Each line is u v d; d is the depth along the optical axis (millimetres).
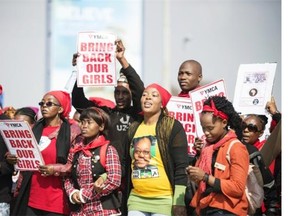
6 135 9492
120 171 9164
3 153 9633
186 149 9094
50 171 9273
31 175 9547
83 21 24859
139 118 9578
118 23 24781
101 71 10172
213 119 8617
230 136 8594
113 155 9164
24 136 9398
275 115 10133
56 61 24500
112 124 10039
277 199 9492
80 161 9195
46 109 9633
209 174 8523
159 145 9086
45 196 9445
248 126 10039
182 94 10555
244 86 10469
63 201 9430
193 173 8398
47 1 24438
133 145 9203
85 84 10133
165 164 9062
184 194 8977
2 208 9688
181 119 10039
